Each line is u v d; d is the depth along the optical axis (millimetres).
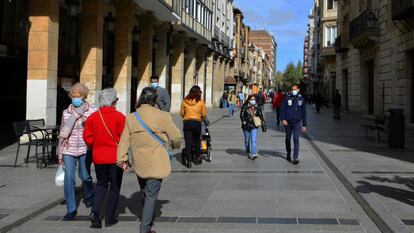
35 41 14297
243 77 73812
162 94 8555
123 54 21047
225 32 53469
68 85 19766
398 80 23172
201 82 41438
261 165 10766
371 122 26531
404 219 6137
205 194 7750
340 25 42344
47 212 6719
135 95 27016
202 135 11344
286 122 11055
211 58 45500
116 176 5996
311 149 13789
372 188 8031
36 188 7996
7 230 5793
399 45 22922
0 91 20484
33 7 14242
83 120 6402
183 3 30656
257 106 11789
